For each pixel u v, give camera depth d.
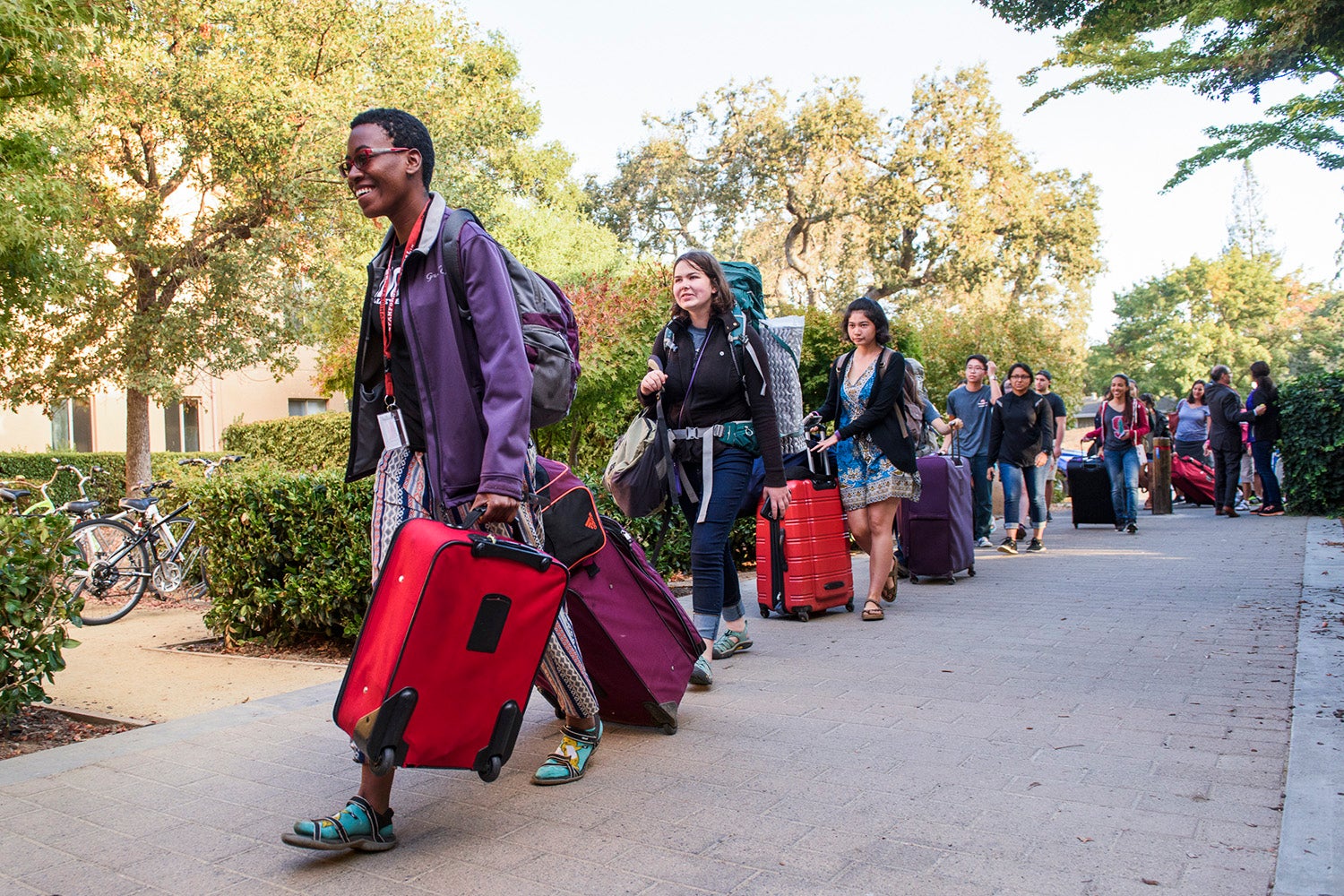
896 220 33.47
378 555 2.92
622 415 10.30
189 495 6.56
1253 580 7.39
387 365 2.94
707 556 4.64
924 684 4.50
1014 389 10.24
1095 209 35.53
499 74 34.47
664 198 38.22
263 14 14.48
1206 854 2.54
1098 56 9.11
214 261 14.49
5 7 6.05
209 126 13.59
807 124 33.72
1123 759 3.34
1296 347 65.12
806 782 3.22
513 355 2.75
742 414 4.68
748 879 2.50
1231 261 64.25
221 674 5.66
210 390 23.28
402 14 17.05
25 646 4.25
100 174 13.48
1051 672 4.65
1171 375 63.22
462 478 2.79
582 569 3.58
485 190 19.06
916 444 6.54
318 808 3.17
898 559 8.21
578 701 3.29
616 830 2.87
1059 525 13.98
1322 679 4.29
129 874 2.67
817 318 11.24
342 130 14.19
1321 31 7.24
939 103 33.78
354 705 2.62
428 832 2.91
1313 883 2.33
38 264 7.79
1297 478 13.37
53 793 3.35
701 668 4.51
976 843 2.68
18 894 2.55
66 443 20.50
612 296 9.76
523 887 2.50
